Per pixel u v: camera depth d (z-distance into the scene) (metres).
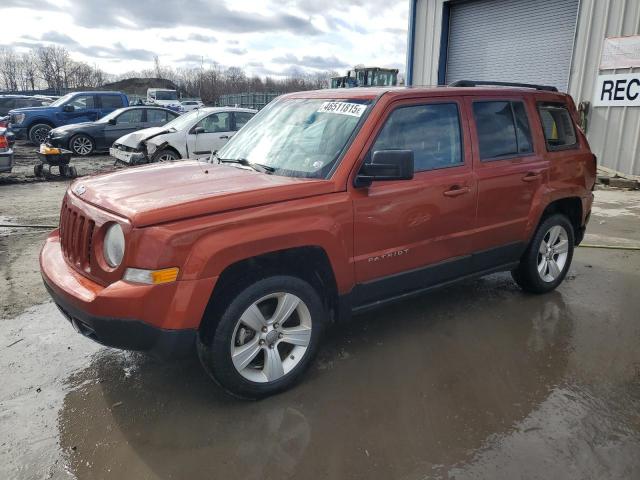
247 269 2.98
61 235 3.32
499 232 4.14
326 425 2.87
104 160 14.32
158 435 2.78
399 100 3.54
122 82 80.56
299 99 4.09
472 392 3.19
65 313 2.96
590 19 11.01
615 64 10.66
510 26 12.98
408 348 3.76
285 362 3.19
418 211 3.54
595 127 11.22
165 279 2.62
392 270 3.53
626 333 4.01
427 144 3.67
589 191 4.95
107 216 2.77
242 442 2.72
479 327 4.11
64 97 18.16
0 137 9.84
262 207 2.91
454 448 2.68
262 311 3.10
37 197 9.31
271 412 2.98
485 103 4.07
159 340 2.68
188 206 2.71
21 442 2.72
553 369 3.46
